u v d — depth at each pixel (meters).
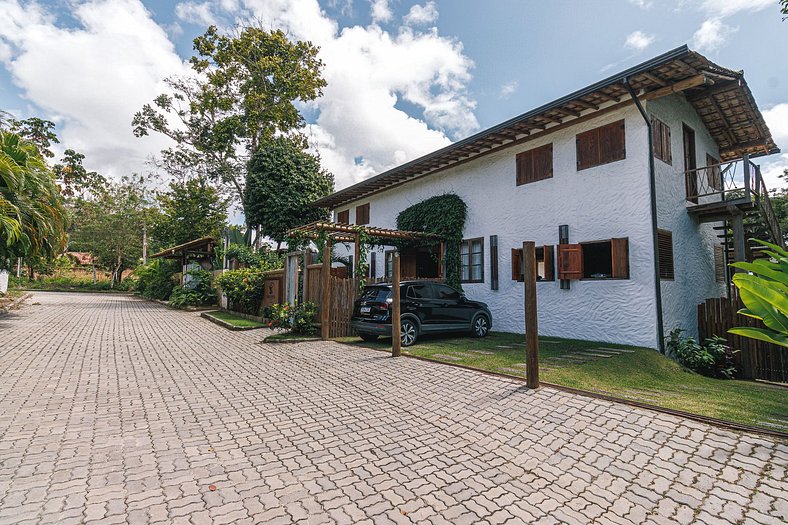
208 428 4.37
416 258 16.94
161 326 13.45
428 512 2.79
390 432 4.33
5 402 5.02
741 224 9.94
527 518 2.74
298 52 29.22
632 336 9.55
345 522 2.65
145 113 28.91
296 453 3.76
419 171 15.62
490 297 12.98
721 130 12.97
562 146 11.25
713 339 9.42
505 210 12.72
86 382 6.12
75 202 42.25
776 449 3.69
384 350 9.05
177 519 2.62
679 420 4.45
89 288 38.84
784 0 9.65
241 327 12.55
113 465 3.41
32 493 2.90
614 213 10.05
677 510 2.84
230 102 28.42
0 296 18.27
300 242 16.22
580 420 4.55
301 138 31.23
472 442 4.05
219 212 31.92
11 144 11.66
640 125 9.67
